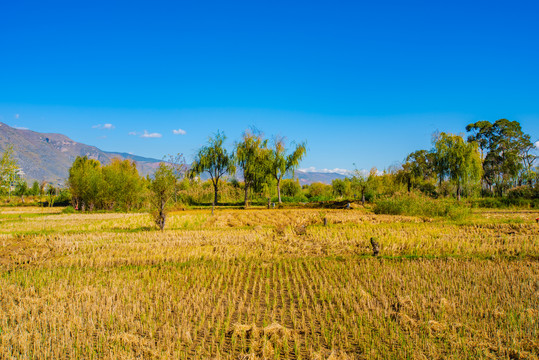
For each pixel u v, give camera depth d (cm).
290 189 7638
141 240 1858
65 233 2173
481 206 4138
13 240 1894
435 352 629
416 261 1327
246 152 5150
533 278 1035
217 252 1553
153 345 676
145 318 810
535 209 3772
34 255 1468
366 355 630
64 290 1003
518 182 6378
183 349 677
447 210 2889
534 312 785
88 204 5500
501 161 6900
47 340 697
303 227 2081
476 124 7394
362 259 1385
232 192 6188
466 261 1290
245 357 631
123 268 1302
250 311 870
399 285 1016
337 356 630
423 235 1847
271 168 5034
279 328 743
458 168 4709
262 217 3173
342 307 857
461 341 665
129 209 5159
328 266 1280
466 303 861
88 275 1168
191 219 2938
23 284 1088
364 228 2142
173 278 1154
